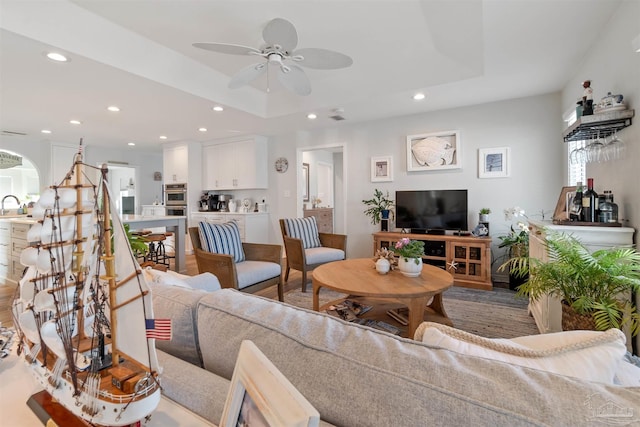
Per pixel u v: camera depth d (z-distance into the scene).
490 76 3.23
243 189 6.16
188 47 2.99
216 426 0.70
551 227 2.10
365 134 4.92
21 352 0.86
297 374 0.68
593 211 2.13
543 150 3.81
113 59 2.63
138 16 2.46
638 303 1.81
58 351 0.65
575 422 0.45
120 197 8.34
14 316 0.79
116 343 0.65
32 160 5.89
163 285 1.21
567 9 2.13
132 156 7.51
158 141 6.27
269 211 5.97
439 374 0.57
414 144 4.50
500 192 4.04
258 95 4.34
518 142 3.93
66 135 5.53
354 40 2.83
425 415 0.54
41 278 0.68
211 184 6.35
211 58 3.24
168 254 6.09
